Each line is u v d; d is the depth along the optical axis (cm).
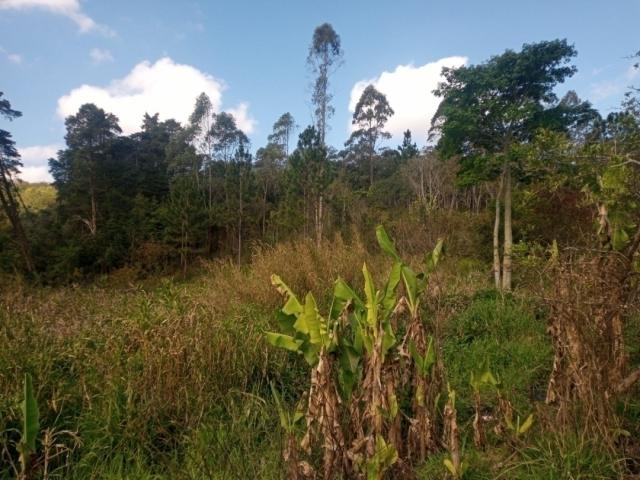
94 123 3628
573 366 295
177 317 437
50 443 269
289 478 265
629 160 331
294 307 310
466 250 1628
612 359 304
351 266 730
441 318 555
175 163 3947
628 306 296
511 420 316
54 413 326
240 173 3064
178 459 321
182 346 390
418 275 357
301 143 2322
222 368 413
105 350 402
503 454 299
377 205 2908
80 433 319
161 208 2872
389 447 255
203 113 4109
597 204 349
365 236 1208
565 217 976
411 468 277
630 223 336
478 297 799
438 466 289
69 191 3441
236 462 295
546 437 291
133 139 4331
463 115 1427
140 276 2231
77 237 2831
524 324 591
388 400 284
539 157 423
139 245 2647
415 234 1403
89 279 2116
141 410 335
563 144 397
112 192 3334
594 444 267
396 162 4425
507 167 1412
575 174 405
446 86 1545
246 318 522
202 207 2825
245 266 813
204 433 330
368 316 288
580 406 295
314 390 285
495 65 1405
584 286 303
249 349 445
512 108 1331
